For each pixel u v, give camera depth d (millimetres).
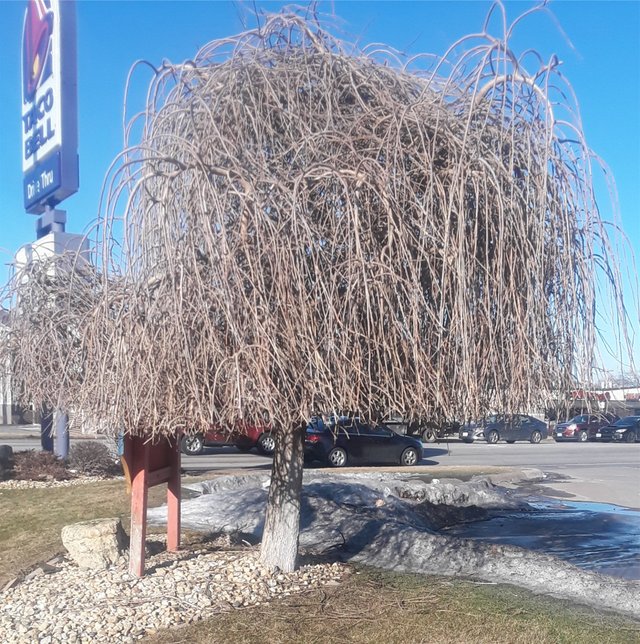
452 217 4871
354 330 4613
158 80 5062
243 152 4883
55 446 14719
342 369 4578
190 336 4473
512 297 4789
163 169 4895
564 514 12133
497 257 4750
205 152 4871
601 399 5008
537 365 4820
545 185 4730
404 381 4836
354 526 8328
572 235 4945
